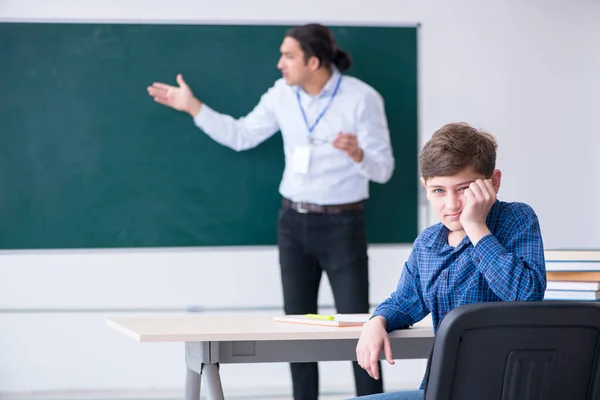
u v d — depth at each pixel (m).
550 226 4.90
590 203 4.92
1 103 4.55
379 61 4.72
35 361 4.67
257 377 4.85
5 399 4.62
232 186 4.65
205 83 4.63
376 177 4.14
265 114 4.42
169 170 4.63
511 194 4.88
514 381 1.64
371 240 4.71
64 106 4.58
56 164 4.59
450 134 1.95
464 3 4.82
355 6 4.72
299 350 2.27
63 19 4.57
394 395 1.98
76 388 4.70
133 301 4.70
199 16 4.63
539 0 4.87
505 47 4.86
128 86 4.61
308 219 4.10
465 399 1.63
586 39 4.89
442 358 1.60
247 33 4.65
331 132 4.16
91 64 4.59
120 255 4.68
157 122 4.62
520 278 1.86
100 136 4.61
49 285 4.66
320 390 4.86
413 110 4.73
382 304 2.21
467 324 1.59
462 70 4.83
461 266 2.01
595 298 2.37
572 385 1.67
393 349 2.39
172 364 4.77
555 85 4.89
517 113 4.88
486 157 1.94
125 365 4.73
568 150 4.91
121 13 4.61
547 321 1.62
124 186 4.62
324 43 4.10
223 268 4.73
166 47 4.62
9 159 4.56
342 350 2.30
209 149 4.65
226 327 2.22
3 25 4.55
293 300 4.12
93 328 4.70
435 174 1.95
